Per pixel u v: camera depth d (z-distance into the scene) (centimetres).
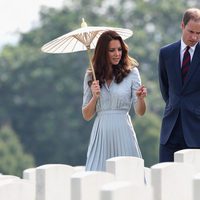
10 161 8950
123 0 10394
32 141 9788
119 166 1636
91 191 1495
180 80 2033
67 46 2075
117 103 1984
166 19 10281
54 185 1661
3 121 9956
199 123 2025
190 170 1627
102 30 2025
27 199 1622
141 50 9675
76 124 9656
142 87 1945
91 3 10269
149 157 8675
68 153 9569
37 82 9856
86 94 2012
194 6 10400
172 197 1592
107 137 1988
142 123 8769
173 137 2047
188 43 2017
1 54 10069
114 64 1983
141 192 1426
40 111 9900
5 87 10000
